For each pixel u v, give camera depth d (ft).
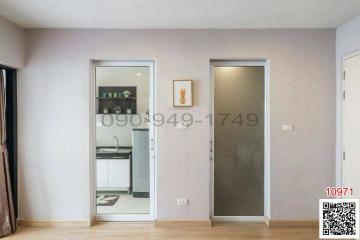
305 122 12.60
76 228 12.48
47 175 12.66
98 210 13.43
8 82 12.43
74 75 12.60
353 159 11.32
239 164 13.34
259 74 13.30
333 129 12.63
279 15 10.92
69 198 12.68
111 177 13.46
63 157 12.67
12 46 11.62
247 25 12.10
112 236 11.66
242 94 13.29
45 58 12.57
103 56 12.59
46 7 10.09
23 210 12.67
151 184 13.23
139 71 13.30
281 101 12.60
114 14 10.82
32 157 12.63
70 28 12.51
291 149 12.60
